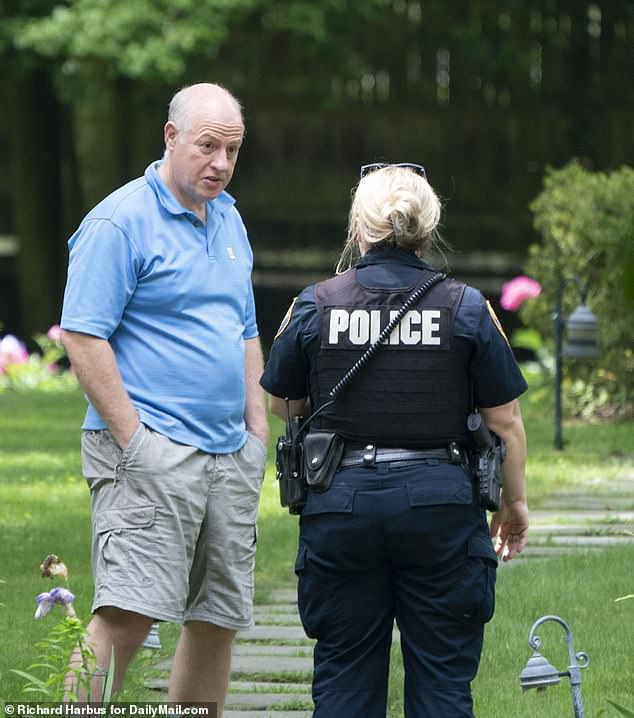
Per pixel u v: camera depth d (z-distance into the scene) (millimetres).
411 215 11812
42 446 34406
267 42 66375
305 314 11898
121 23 56312
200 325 13016
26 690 12625
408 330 11609
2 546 22766
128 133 67812
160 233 12953
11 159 71438
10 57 60312
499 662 16578
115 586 12602
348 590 11758
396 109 67000
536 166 67000
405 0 65938
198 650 13531
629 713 12273
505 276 67812
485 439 11641
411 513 11453
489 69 65188
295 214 68625
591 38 66312
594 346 33000
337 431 11727
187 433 12867
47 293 68000
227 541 13156
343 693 11750
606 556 21922
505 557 12539
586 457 32281
